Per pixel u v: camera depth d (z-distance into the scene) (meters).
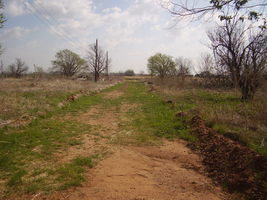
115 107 14.20
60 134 7.27
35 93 14.38
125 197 3.45
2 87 17.12
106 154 5.60
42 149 5.70
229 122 6.88
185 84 19.72
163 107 13.05
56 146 6.05
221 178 3.97
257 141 5.26
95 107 13.84
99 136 7.38
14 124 7.48
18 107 9.46
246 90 9.72
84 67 55.53
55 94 15.16
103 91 25.89
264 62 9.51
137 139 6.95
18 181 3.77
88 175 4.29
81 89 21.23
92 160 5.13
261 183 3.33
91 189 3.71
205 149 5.55
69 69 52.50
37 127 7.82
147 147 6.25
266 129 5.79
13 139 6.11
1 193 3.40
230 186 3.65
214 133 6.12
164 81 28.08
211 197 3.42
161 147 6.25
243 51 11.90
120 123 9.37
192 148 6.01
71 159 5.14
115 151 5.87
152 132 7.80
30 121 8.20
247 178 3.57
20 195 3.39
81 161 4.96
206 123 7.49
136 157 5.46
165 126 8.46
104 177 4.24
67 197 3.41
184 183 3.98
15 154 5.16
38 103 11.21
